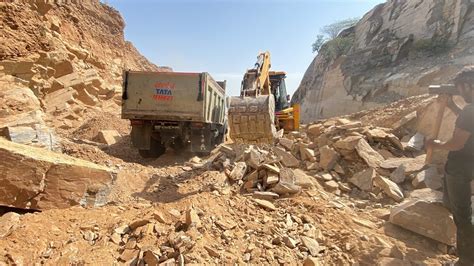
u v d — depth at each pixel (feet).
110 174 16.74
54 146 24.63
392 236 12.76
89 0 104.32
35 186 14.12
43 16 61.05
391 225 13.64
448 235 12.12
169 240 11.00
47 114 48.62
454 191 9.62
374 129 24.67
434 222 12.50
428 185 16.99
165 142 33.91
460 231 9.80
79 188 15.23
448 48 107.65
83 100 61.21
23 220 12.27
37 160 14.32
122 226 12.26
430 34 118.62
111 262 10.06
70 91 56.08
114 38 111.45
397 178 18.58
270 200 16.34
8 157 13.85
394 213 13.66
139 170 23.72
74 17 83.71
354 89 136.77
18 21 50.11
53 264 9.82
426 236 12.51
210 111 34.30
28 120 23.56
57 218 12.97
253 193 17.07
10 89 34.32
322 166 21.40
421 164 18.74
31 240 10.91
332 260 11.19
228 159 23.88
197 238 11.22
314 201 16.06
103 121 51.93
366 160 20.27
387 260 10.73
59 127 48.21
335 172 20.72
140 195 18.29
